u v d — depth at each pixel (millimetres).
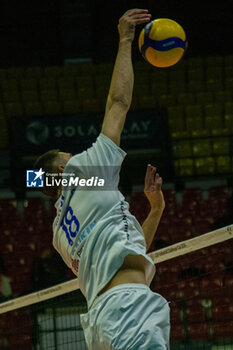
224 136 16969
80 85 19516
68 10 21375
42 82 19531
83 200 2988
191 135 17938
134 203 15328
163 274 11016
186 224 14750
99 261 2836
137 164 17312
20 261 13922
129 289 2734
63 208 3094
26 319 9492
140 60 20953
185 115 18359
